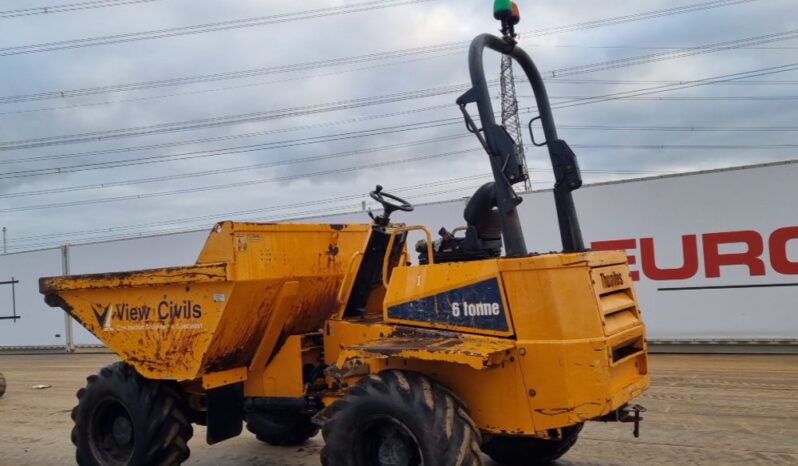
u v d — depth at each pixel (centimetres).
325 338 525
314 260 554
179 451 553
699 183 1148
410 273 475
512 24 496
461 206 1308
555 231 1229
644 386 471
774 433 642
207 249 495
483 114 446
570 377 404
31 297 1866
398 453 436
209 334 497
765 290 1105
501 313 427
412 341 446
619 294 467
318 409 553
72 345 1823
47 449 729
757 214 1108
